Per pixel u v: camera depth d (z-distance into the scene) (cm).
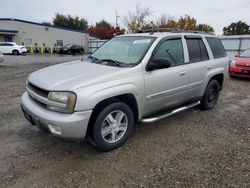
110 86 317
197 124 454
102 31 5097
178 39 436
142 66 360
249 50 1096
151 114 404
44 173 291
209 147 361
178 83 419
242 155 337
